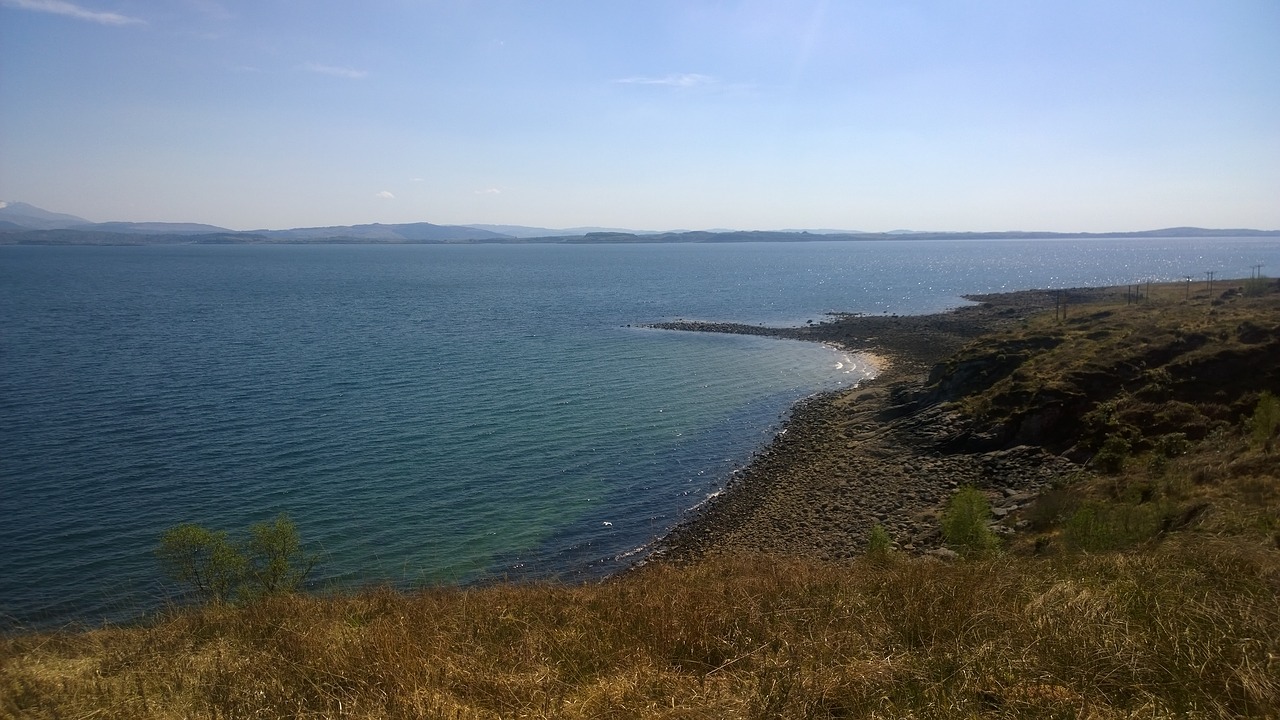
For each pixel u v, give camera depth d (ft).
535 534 85.20
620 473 105.40
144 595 66.44
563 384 160.56
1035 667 23.50
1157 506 53.47
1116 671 22.68
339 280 493.77
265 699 24.59
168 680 27.76
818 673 24.00
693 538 84.07
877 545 51.62
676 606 32.09
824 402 144.97
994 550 48.70
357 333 233.14
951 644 25.84
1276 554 33.99
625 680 24.47
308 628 33.24
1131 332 125.70
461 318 277.85
